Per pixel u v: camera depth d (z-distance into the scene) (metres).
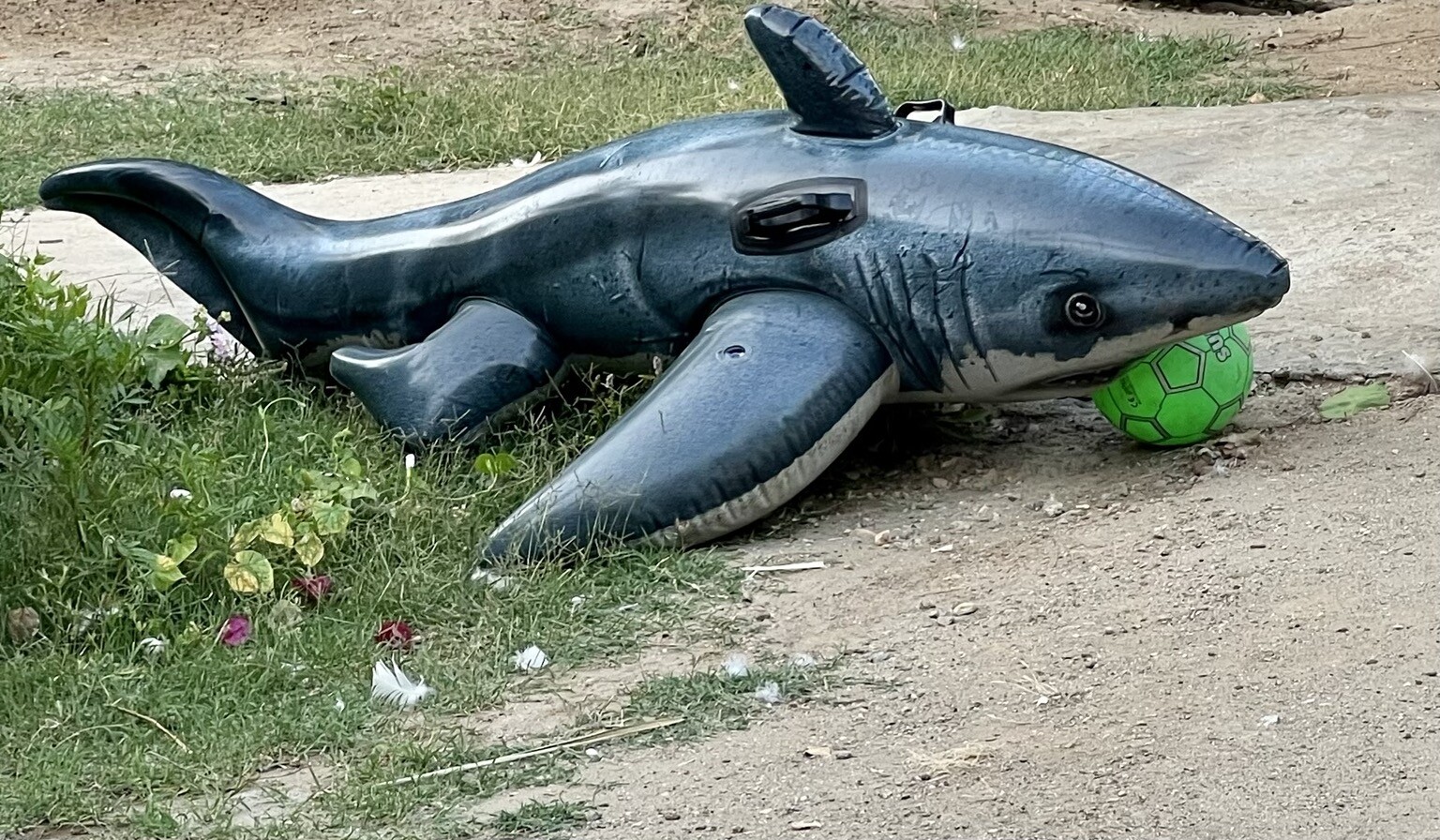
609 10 8.62
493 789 3.14
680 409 3.74
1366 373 4.12
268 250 4.32
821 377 3.77
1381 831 2.93
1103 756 3.12
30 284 4.03
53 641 3.47
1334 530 3.57
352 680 3.39
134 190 4.39
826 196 3.83
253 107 7.14
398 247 4.19
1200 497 3.72
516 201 4.10
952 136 3.91
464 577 3.63
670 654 3.44
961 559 3.65
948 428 4.11
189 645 3.45
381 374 4.07
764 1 8.51
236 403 4.24
